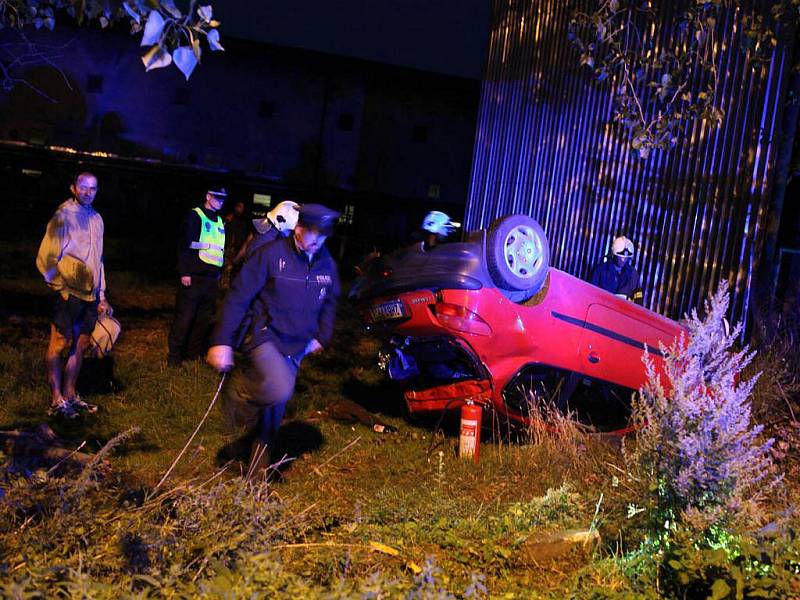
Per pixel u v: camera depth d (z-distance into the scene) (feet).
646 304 29.22
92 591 8.45
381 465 19.47
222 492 11.76
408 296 20.22
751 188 25.64
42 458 15.33
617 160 31.48
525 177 37.27
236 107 118.01
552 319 20.56
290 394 16.08
